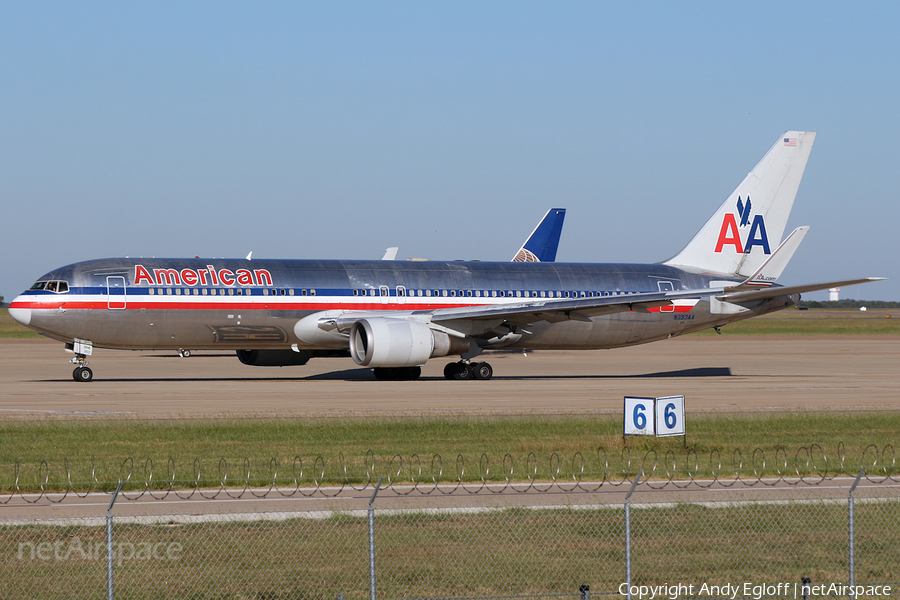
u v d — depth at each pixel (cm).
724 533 4116
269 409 8388
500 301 12450
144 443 6419
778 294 11788
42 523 4128
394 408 8525
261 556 3769
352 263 12188
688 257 13588
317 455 5938
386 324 11150
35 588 3441
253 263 11706
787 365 15575
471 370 12162
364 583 3525
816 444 6544
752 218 13712
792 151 13762
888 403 9200
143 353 19250
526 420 7631
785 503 4581
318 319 11600
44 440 6512
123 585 3478
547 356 18488
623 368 14888
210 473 5294
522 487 4947
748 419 7800
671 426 6284
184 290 11131
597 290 12888
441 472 5347
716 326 13425
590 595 3422
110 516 3225
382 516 4269
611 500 4606
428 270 12375
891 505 4578
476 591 3459
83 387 10569
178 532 4044
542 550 3872
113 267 11050
